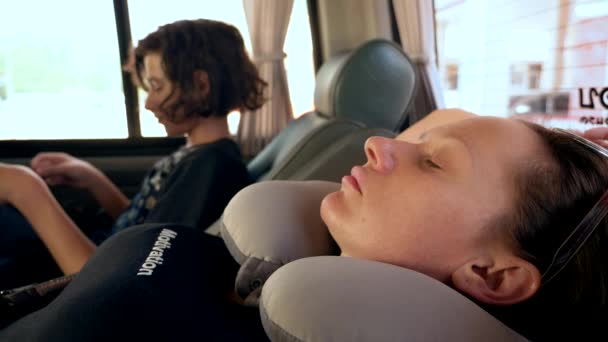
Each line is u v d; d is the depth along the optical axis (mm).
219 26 1380
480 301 553
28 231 1381
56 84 2047
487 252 559
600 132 853
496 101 1473
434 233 560
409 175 583
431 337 430
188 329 507
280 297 462
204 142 1355
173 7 2041
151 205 1353
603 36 1043
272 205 683
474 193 556
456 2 1722
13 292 733
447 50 1835
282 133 1748
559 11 1173
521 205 559
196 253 690
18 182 1073
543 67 1240
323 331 427
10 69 2006
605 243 562
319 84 1460
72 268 1042
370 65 1256
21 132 2074
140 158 2057
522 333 598
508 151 574
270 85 2074
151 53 1297
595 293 562
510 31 1386
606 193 549
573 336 581
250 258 623
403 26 1832
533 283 526
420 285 477
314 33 2139
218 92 1312
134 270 572
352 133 1094
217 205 1155
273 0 2008
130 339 483
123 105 2092
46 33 1991
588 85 1091
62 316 519
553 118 1209
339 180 1056
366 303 440
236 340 531
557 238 556
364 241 586
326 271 478
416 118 1859
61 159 1676
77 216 1689
